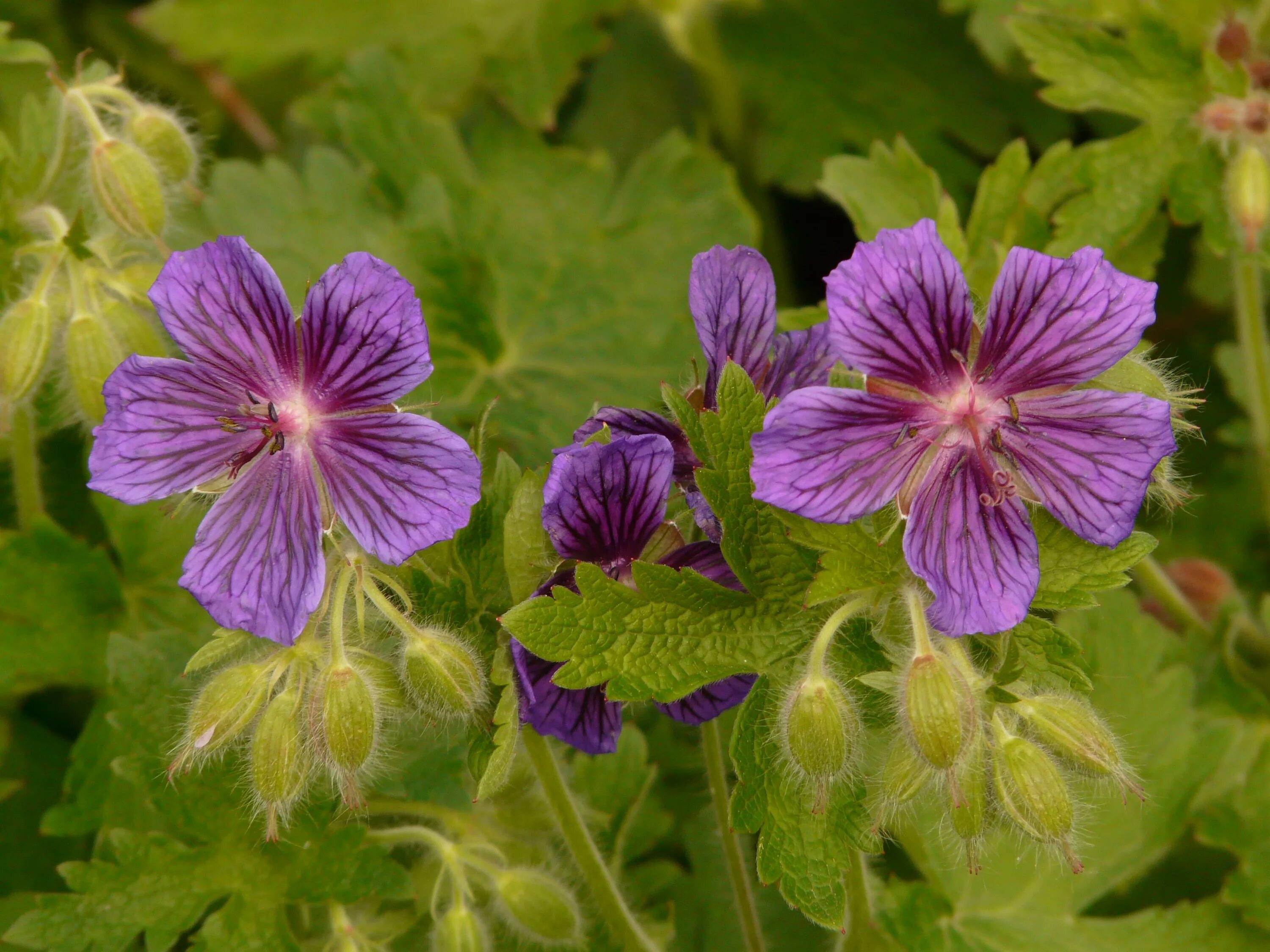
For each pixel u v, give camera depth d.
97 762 0.42
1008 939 0.43
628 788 0.44
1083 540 0.36
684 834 0.45
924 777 0.35
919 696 0.35
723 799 0.40
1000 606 0.35
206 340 0.36
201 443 0.36
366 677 0.36
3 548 0.43
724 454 0.36
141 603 0.44
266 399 0.36
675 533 0.37
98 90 0.40
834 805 0.36
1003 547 0.36
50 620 0.43
